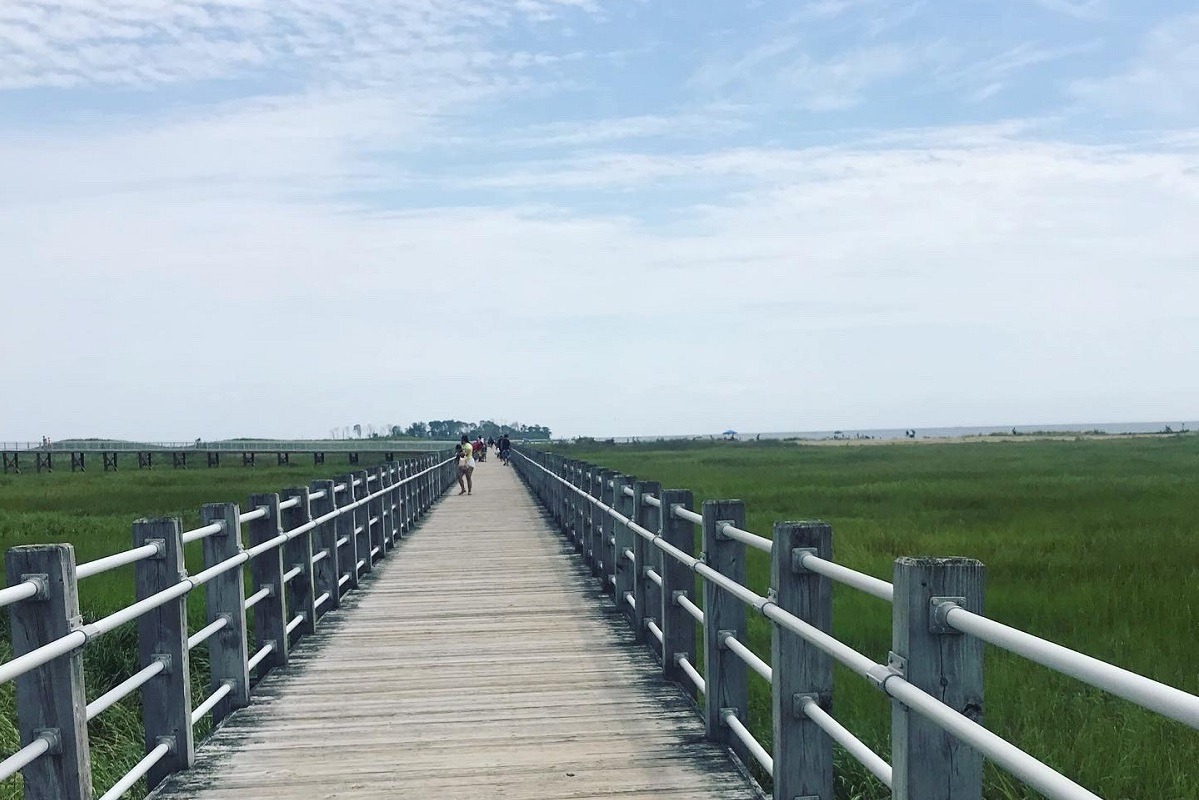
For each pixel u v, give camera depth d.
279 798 4.83
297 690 6.89
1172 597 9.66
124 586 11.20
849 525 16.47
